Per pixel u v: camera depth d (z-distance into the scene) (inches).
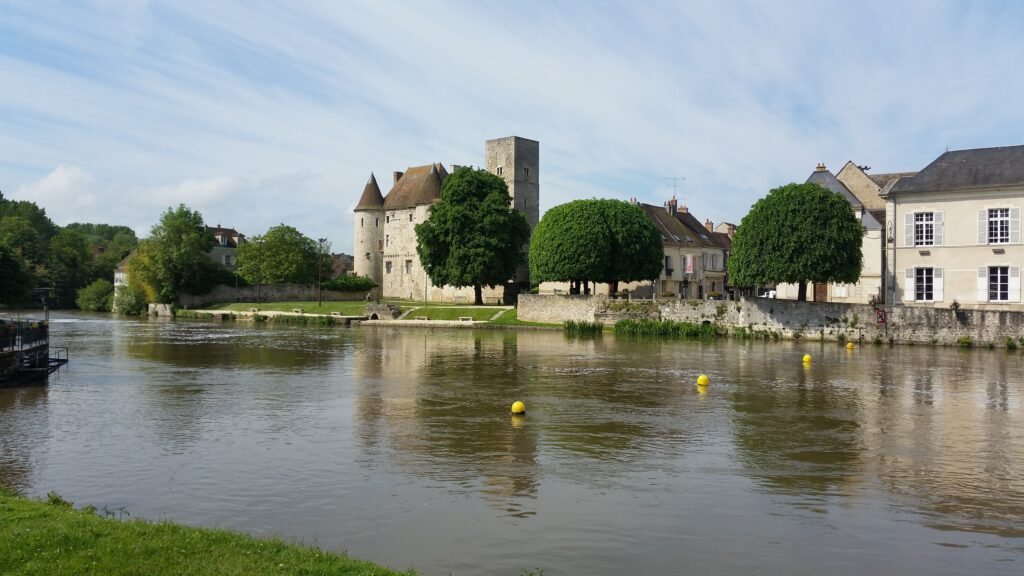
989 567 413.7
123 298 3641.7
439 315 2719.0
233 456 647.8
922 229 1761.8
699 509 508.1
